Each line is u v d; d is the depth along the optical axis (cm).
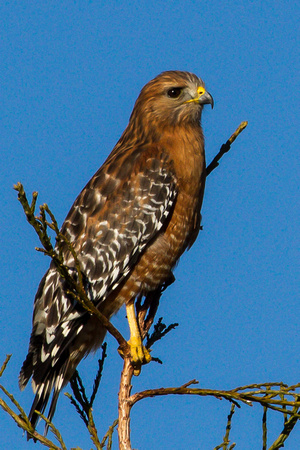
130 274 1098
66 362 1047
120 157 1148
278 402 756
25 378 1000
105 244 1077
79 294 760
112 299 1098
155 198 1109
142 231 1095
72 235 1086
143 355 1019
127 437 802
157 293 1129
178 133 1165
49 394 1008
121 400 816
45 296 1035
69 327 1013
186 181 1138
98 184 1120
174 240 1138
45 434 962
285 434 784
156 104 1177
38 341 1016
